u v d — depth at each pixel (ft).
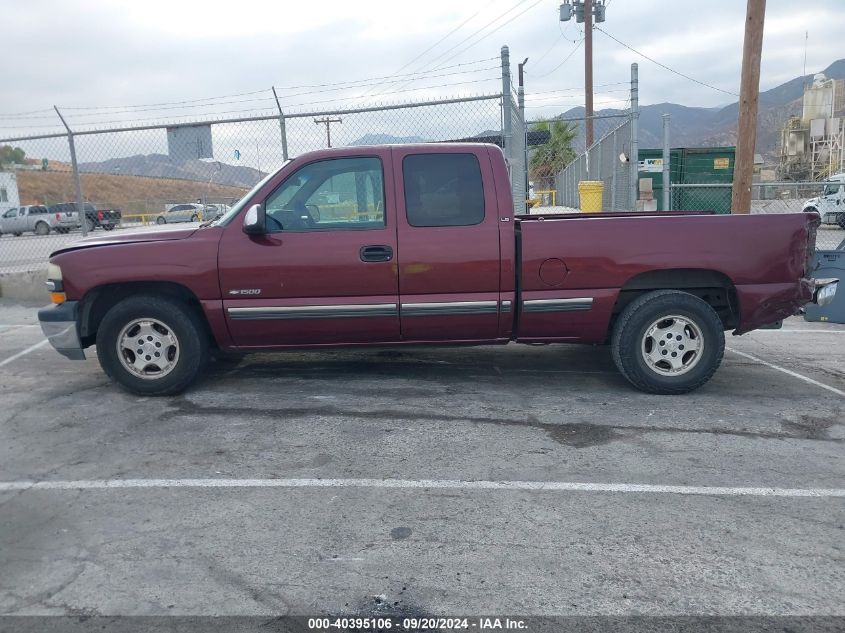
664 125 36.88
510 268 18.19
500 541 11.41
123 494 13.26
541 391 19.31
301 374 21.04
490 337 18.93
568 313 18.42
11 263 41.57
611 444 15.47
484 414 17.39
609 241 18.13
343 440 15.74
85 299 18.79
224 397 18.85
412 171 18.26
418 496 13.03
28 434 16.44
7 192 107.55
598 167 55.21
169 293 18.97
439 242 18.03
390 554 11.03
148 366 18.84
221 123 33.30
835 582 10.25
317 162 18.43
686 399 18.65
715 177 50.72
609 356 23.29
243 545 11.36
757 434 16.11
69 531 11.91
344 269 18.03
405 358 22.98
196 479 13.85
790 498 12.92
